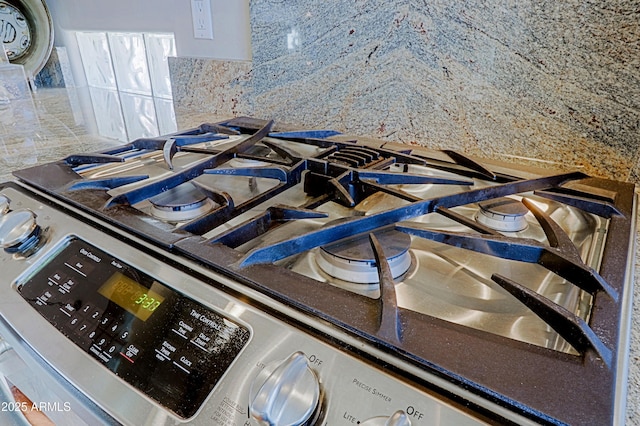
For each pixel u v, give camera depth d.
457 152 0.75
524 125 0.73
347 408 0.28
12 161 0.91
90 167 0.71
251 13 0.96
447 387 0.28
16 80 1.27
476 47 0.73
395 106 0.85
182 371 0.33
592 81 0.65
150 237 0.45
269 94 1.02
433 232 0.44
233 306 0.36
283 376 0.28
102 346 0.37
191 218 0.54
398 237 0.45
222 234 0.45
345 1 0.83
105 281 0.42
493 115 0.75
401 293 0.40
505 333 0.34
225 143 0.86
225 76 1.09
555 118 0.69
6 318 0.41
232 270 0.39
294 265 0.44
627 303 0.35
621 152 0.65
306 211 0.49
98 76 1.62
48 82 1.66
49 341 0.38
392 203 0.60
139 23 1.30
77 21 1.54
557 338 0.33
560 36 0.65
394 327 0.31
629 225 0.49
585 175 0.63
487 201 0.55
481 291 0.40
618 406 0.26
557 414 0.25
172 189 0.60
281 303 0.35
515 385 0.27
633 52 0.60
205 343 0.34
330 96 0.92
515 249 0.40
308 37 0.90
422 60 0.79
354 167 0.66
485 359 0.29
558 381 0.27
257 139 0.80
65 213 0.52
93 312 0.40
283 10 0.91
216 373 0.32
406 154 0.76
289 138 0.85
